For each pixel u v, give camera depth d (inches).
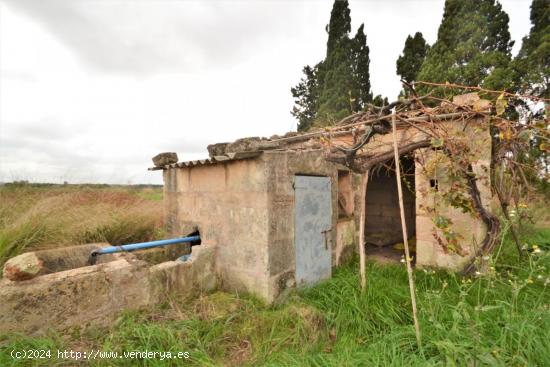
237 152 135.0
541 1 439.5
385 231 331.6
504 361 77.0
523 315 98.4
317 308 136.9
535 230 241.1
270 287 141.0
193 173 189.9
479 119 163.5
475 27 449.4
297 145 209.5
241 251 153.3
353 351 100.2
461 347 79.6
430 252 190.7
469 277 155.6
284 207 151.0
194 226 188.7
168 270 139.2
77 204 219.8
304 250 164.4
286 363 93.6
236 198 156.2
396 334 99.1
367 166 137.7
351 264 208.7
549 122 111.5
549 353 78.1
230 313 130.0
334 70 609.6
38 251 153.2
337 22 629.9
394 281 159.3
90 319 110.3
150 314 122.7
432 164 158.1
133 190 288.0
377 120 117.2
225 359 102.3
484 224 169.2
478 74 431.8
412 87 123.3
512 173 156.6
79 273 110.3
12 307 94.5
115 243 217.3
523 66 405.1
